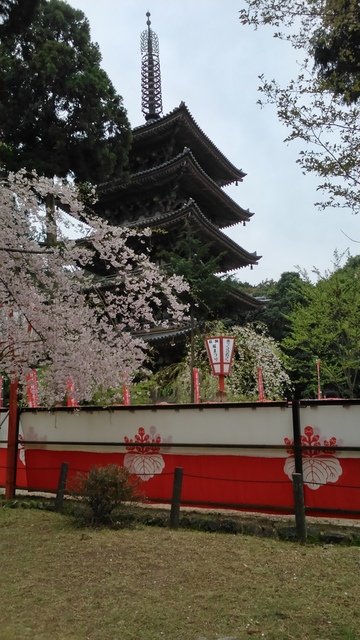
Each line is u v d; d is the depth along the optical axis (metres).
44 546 5.68
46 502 7.61
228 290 17.62
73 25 15.63
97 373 7.59
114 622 3.82
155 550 5.37
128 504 7.01
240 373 19.39
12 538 6.05
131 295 8.34
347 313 24.56
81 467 7.83
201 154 26.08
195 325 16.73
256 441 6.39
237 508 6.40
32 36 14.95
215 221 28.23
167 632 3.64
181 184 23.39
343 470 5.85
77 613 3.99
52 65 14.04
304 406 6.12
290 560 4.96
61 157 14.82
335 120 4.05
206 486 6.65
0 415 9.14
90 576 4.74
